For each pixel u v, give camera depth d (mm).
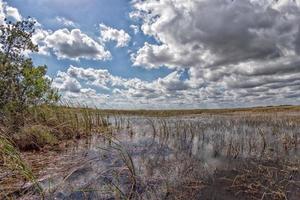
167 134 14680
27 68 13961
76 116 14156
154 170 7641
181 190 6273
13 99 13188
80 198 5664
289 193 6188
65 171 7227
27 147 9859
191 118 29469
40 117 13617
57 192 5875
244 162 8797
